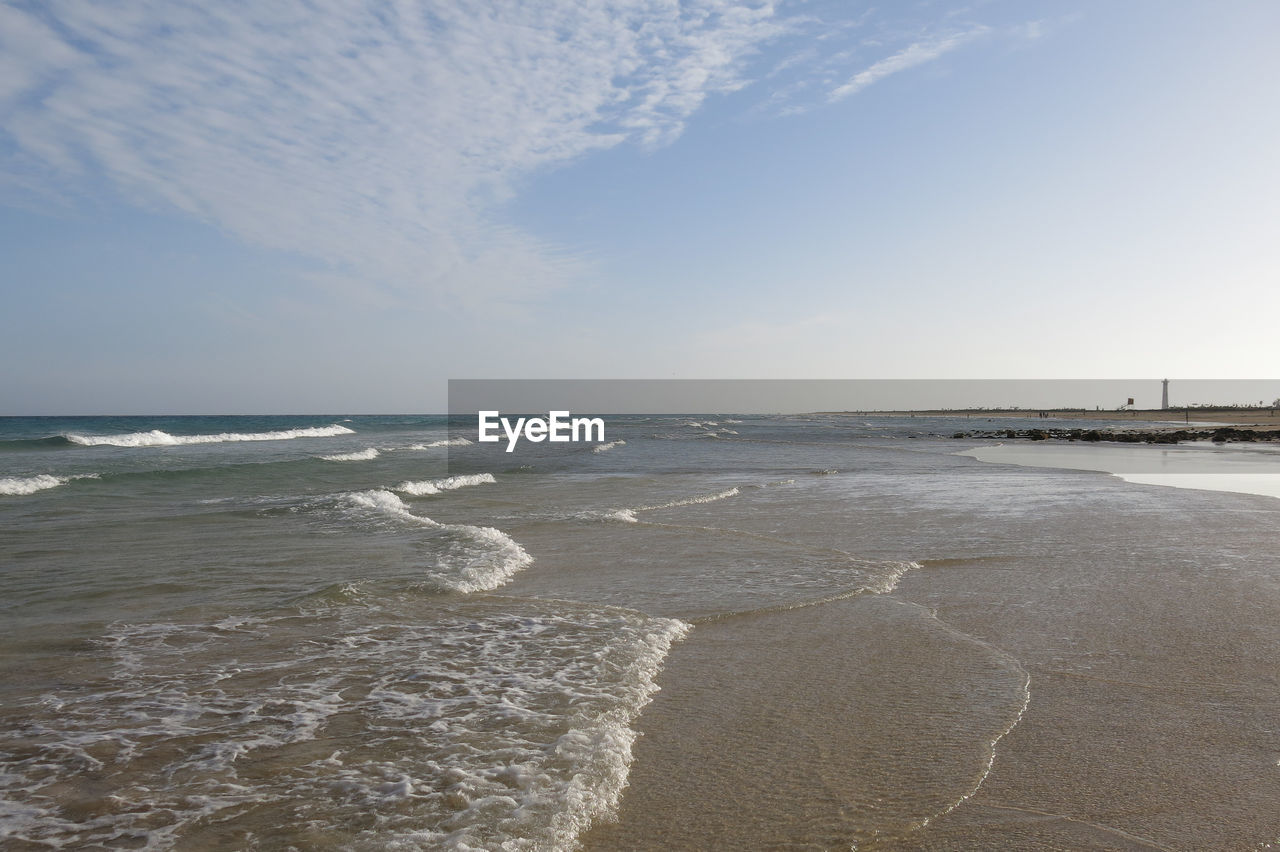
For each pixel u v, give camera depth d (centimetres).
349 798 362
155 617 673
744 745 427
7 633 622
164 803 357
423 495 1678
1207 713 470
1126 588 788
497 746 420
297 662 559
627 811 355
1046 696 499
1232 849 328
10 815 345
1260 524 1206
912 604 734
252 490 1738
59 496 1589
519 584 814
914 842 332
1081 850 326
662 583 817
